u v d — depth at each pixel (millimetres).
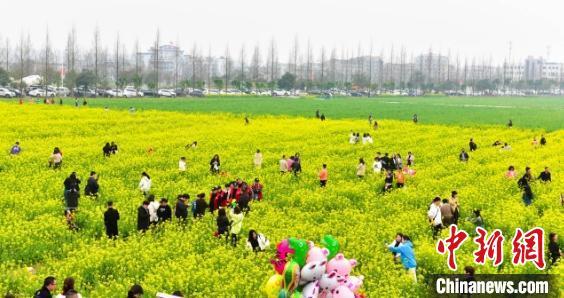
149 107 95438
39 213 25547
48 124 59969
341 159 44938
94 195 28562
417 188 33250
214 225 24047
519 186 33500
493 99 180250
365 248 20453
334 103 127125
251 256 19984
